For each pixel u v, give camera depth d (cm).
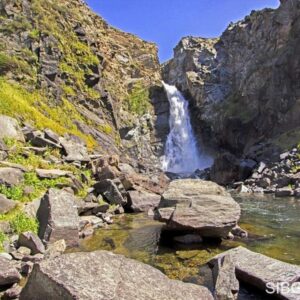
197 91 7312
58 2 4831
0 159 1667
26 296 647
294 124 4759
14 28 3569
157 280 675
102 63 4847
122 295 598
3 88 2770
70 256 663
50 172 1711
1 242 1068
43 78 3475
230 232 1380
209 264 1029
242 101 6238
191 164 6825
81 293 576
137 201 1889
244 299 816
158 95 6912
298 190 2878
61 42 4019
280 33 5662
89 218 1545
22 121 2438
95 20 6247
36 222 1255
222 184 4503
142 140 6047
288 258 1095
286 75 5081
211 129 6819
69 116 3531
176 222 1288
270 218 1817
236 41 7244
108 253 705
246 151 5362
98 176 2105
